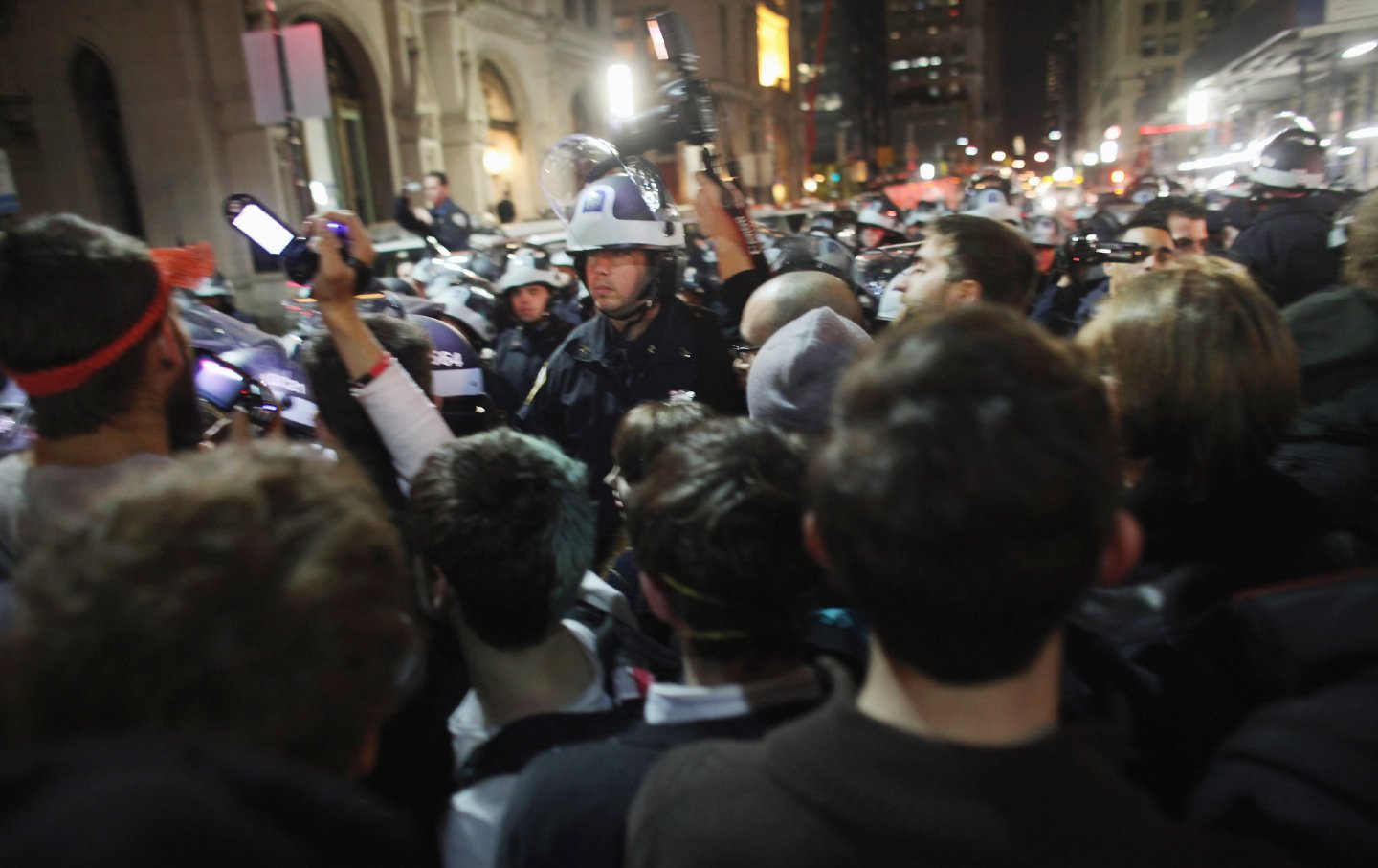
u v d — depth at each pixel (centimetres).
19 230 121
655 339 265
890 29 12575
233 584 61
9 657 61
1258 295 120
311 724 62
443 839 131
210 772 46
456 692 151
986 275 198
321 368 172
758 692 108
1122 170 2727
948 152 9625
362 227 170
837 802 67
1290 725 80
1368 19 775
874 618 70
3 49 1379
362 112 1725
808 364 166
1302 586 91
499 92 2223
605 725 127
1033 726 70
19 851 39
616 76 378
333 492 74
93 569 62
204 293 704
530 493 127
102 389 124
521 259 480
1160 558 116
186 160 1386
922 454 63
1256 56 959
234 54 1383
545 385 279
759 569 105
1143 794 70
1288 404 117
